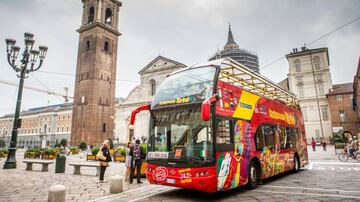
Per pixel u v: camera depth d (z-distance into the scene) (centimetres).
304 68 4991
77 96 4981
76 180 1061
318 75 4869
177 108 739
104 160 1017
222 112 725
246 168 800
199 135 673
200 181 627
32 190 838
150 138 764
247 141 828
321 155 2359
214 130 669
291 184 914
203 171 632
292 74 5075
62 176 1193
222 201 666
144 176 1168
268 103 1056
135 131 4425
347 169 1319
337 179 989
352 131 4297
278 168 1024
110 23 5441
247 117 859
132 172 995
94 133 4638
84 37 5166
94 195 755
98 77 4866
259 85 995
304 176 1109
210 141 660
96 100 4766
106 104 4984
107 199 701
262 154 906
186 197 721
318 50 4900
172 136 714
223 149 695
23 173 1299
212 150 652
